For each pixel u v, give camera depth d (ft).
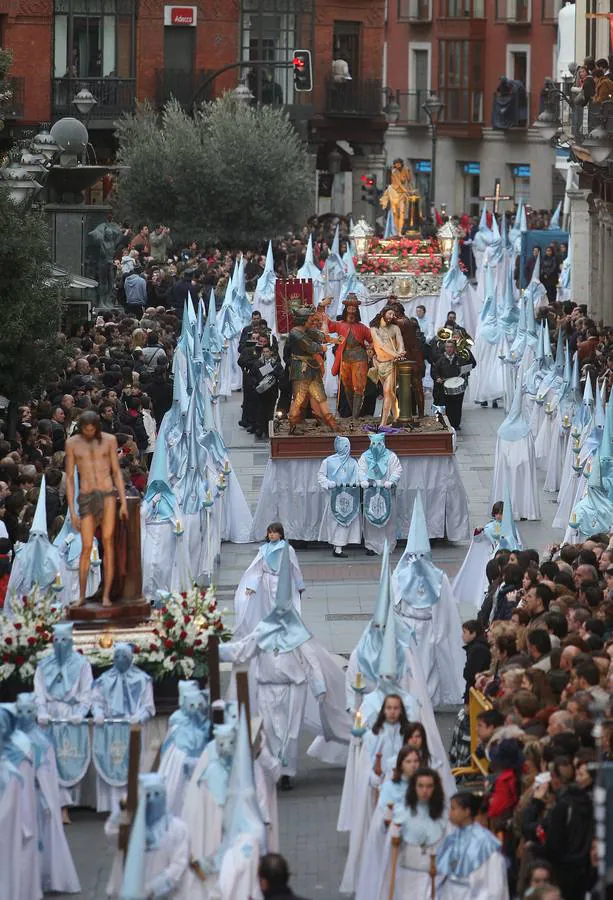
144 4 340.80
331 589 126.93
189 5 344.69
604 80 190.08
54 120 326.65
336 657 90.27
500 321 192.95
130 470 125.90
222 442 138.21
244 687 70.85
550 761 64.13
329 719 88.38
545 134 200.03
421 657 98.68
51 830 73.77
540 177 397.80
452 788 77.46
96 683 83.66
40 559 104.01
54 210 214.69
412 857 66.69
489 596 97.04
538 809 63.82
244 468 164.04
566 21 286.87
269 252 216.54
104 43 330.13
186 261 247.09
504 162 403.13
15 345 142.82
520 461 146.00
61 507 115.96
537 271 231.71
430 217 328.29
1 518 111.75
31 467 116.88
